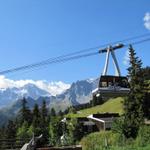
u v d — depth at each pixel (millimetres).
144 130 56906
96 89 27109
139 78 75250
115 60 21484
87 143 71312
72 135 87500
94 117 104500
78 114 157000
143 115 70438
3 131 139625
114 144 58875
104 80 27000
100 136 67625
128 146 54156
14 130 133500
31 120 146000
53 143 90688
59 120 97000
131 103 72000
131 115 70750
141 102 72000
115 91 27094
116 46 21125
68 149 29297
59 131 94625
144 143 53188
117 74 27375
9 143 40562
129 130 60625
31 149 26016
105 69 27094
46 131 106000
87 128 100750
